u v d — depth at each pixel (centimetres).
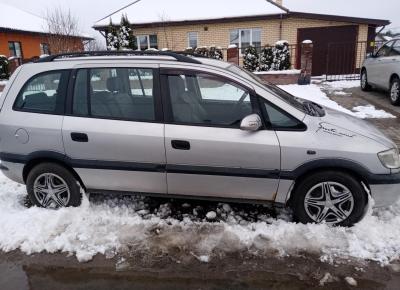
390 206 385
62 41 2078
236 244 334
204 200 402
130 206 406
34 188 394
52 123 370
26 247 336
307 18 1717
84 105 369
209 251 325
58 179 389
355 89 1173
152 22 1870
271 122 341
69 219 375
